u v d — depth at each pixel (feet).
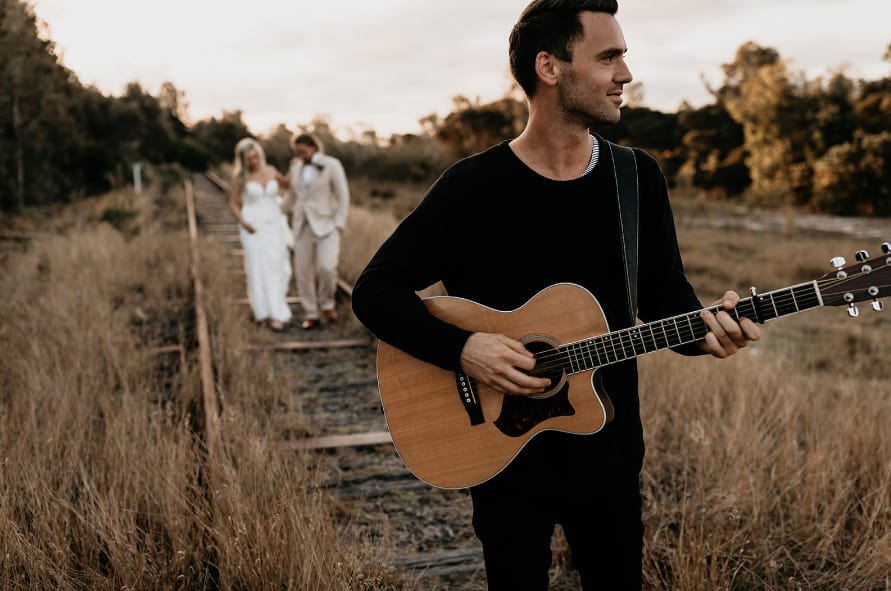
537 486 5.66
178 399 14.65
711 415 13.39
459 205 5.44
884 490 10.12
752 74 83.97
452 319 5.81
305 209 22.38
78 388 13.74
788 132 80.12
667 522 10.22
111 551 8.46
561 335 5.67
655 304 6.03
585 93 5.12
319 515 8.97
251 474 10.12
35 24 49.93
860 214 92.38
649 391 14.71
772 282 41.68
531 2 5.34
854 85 102.63
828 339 26.45
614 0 5.15
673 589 8.50
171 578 8.41
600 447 5.63
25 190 50.52
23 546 8.30
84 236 33.60
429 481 6.04
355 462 13.02
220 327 19.70
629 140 144.97
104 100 90.02
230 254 36.22
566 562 9.66
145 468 10.11
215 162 141.38
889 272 5.03
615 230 5.53
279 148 119.14
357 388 17.10
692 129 140.05
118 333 18.35
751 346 24.70
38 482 9.53
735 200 113.80
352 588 8.17
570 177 5.48
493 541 5.69
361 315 5.65
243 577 8.13
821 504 10.32
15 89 47.80
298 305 26.45
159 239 36.99
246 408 13.94
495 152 5.52
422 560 9.78
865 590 8.90
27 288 22.97
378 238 33.94
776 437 12.53
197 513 9.29
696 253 50.80
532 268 5.58
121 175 67.87
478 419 5.92
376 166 108.99
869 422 12.77
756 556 9.27
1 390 13.43
